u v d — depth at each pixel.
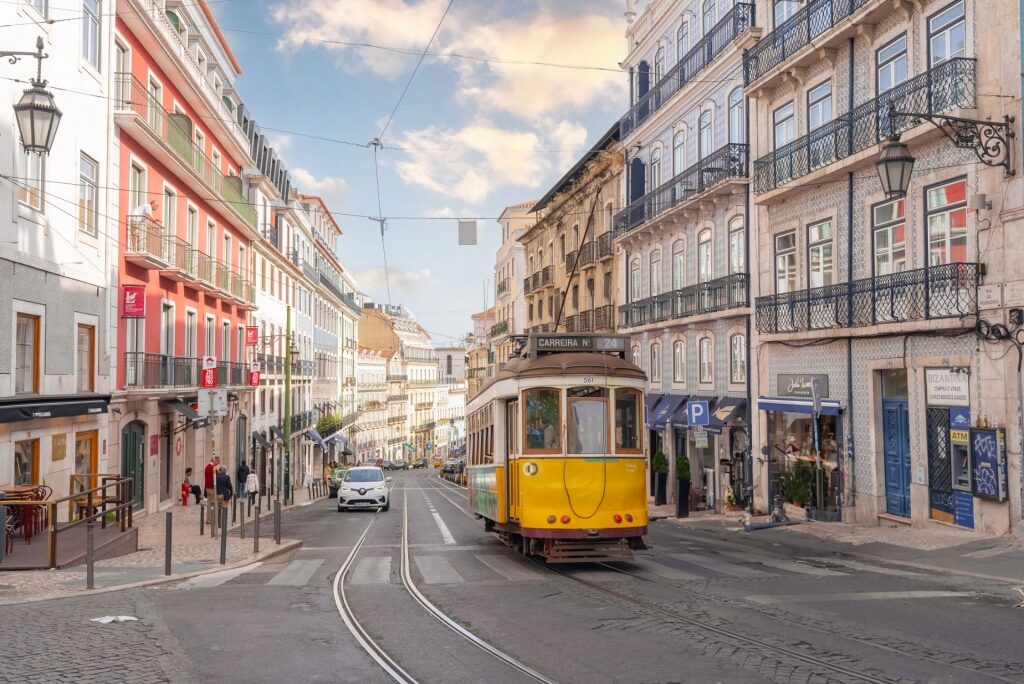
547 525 13.28
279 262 48.19
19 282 17.52
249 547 16.94
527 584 11.91
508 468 14.95
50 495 16.59
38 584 11.59
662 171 33.00
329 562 15.13
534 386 13.73
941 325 16.25
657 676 6.74
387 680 6.76
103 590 11.19
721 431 26.80
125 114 22.66
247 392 41.06
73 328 20.36
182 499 29.64
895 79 18.39
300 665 7.21
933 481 17.12
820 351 21.17
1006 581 11.56
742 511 24.72
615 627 8.69
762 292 24.23
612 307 38.25
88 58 21.12
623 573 13.02
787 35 22.42
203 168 31.00
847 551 15.45
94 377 21.80
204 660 7.36
